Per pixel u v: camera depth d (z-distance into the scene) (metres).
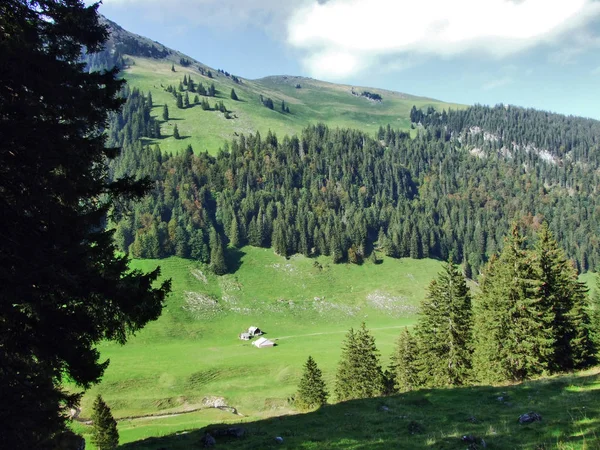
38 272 11.64
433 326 47.28
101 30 14.86
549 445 13.64
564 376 29.19
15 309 12.06
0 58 11.15
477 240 195.50
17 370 12.23
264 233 174.12
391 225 193.75
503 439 15.30
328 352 97.56
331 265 166.88
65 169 13.62
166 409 69.31
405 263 174.12
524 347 39.38
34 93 12.46
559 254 44.31
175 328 118.38
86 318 13.07
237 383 79.94
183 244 152.62
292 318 134.88
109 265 15.08
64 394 13.29
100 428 41.97
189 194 176.88
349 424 20.66
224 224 174.62
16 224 12.48
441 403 24.97
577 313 47.69
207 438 18.38
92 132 14.91
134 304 13.78
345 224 183.62
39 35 13.57
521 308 39.62
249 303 139.38
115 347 104.50
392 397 27.77
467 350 46.19
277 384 78.44
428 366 48.09
